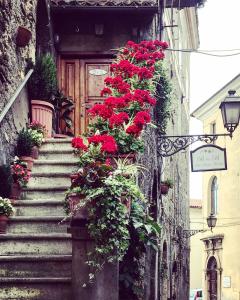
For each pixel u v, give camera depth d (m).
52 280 6.52
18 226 7.75
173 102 17.30
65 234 7.43
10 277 6.80
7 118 8.68
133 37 12.65
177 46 20.36
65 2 12.16
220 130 30.33
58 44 12.68
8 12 8.72
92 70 12.73
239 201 28.03
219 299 29.62
